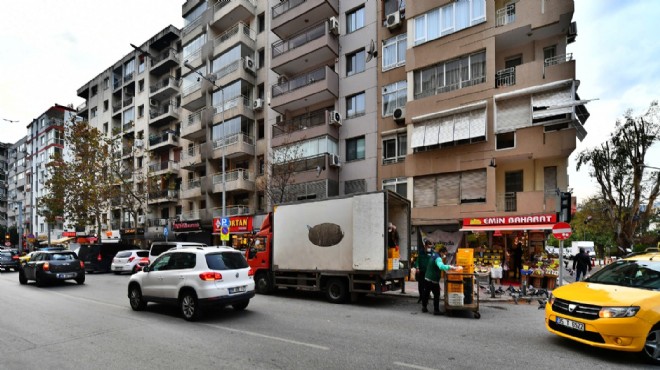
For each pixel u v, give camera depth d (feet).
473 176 53.11
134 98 127.95
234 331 23.43
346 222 34.32
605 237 122.01
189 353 18.80
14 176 213.87
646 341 17.11
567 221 34.22
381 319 27.12
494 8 52.08
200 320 26.73
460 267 28.27
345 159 69.36
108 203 100.58
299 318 27.43
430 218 55.52
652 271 20.20
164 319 27.27
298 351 19.04
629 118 81.25
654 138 78.79
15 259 80.07
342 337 21.83
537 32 49.96
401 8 63.72
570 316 18.86
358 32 69.87
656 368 16.58
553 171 49.42
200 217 93.15
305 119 73.26
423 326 24.77
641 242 100.48
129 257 67.72
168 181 110.01
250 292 29.22
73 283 52.95
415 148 57.82
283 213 38.96
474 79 53.57
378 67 66.74
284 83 77.05
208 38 95.66
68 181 93.76
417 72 59.47
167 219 105.70
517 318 27.50
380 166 64.85
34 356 18.54
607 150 84.69
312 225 36.47
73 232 147.43
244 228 78.07
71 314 29.32
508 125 50.06
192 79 101.09
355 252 32.89
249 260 41.42
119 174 94.68
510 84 50.67
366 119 67.21
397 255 34.78
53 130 169.58
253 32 90.22
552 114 46.19
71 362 17.57
